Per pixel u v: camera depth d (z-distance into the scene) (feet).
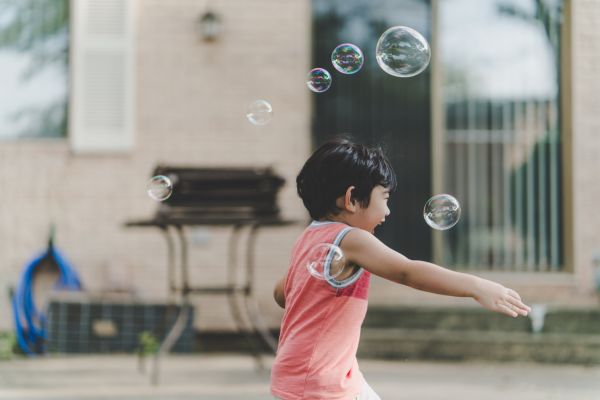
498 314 26.25
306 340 9.32
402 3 28.22
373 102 28.19
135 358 25.27
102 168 27.89
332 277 9.31
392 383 21.97
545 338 25.12
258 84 28.09
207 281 27.61
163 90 28.04
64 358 25.39
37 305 27.50
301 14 28.14
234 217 21.45
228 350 27.07
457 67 28.37
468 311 26.35
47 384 21.54
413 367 24.30
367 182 9.91
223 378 22.34
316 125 28.14
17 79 28.37
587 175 27.89
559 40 28.25
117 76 28.07
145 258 27.68
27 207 27.76
